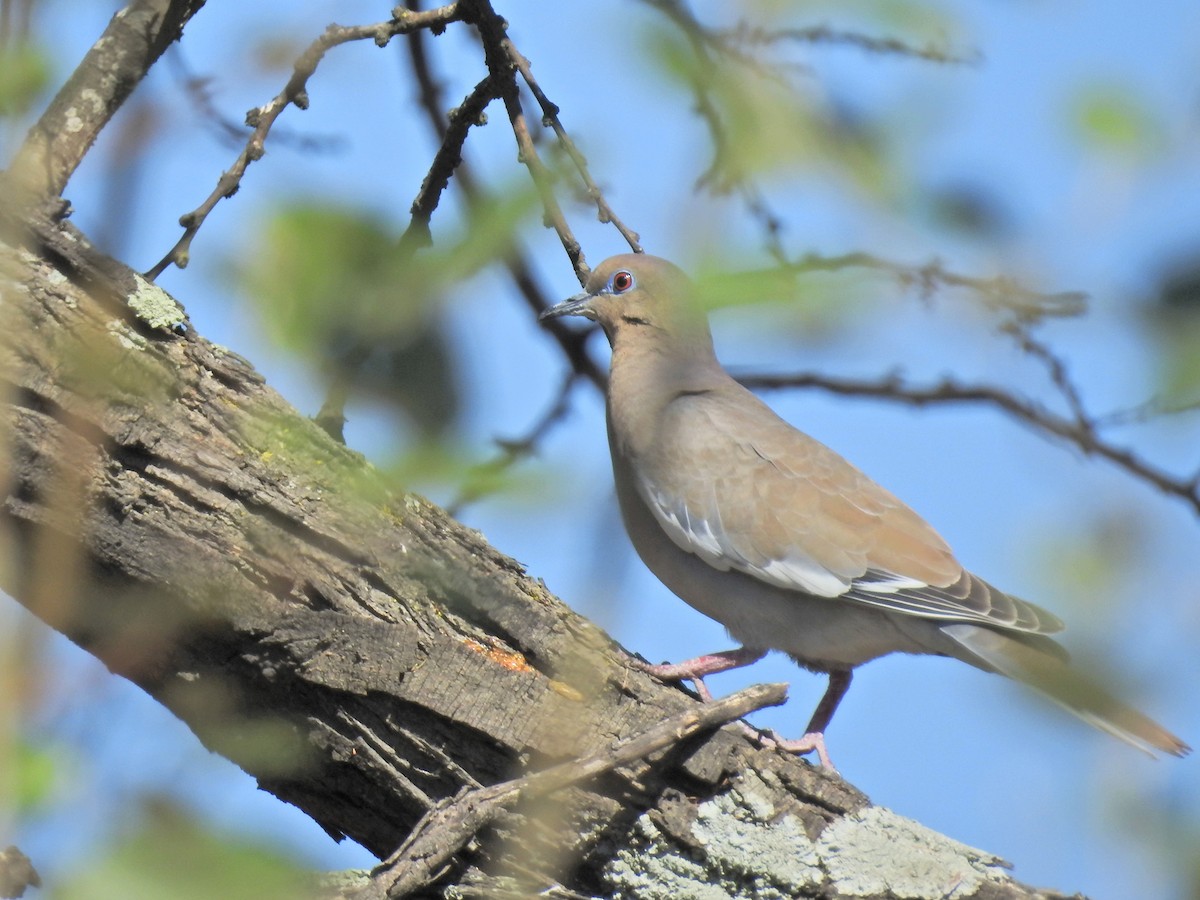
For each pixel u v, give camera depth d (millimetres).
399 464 3449
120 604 6531
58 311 6570
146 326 6758
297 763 6957
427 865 6355
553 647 7117
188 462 6645
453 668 6824
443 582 7066
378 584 6977
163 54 7379
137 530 6465
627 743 6652
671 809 6887
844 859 6805
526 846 6734
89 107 7164
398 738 6852
